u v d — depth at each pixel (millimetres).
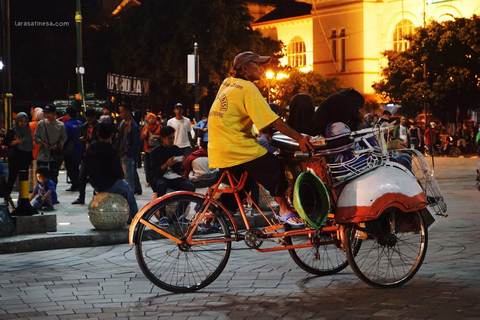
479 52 39000
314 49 60406
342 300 5926
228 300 6039
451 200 13867
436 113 41812
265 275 6996
